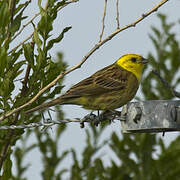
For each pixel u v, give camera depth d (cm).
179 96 943
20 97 1110
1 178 1155
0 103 1109
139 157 1373
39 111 1136
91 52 1007
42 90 1005
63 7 1141
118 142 1370
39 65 1073
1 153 1146
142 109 968
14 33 1109
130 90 1326
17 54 1080
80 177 1317
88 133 1362
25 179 1326
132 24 1020
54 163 1355
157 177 1348
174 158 1362
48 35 1073
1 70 1066
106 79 1285
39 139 1352
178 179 1358
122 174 1352
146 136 1371
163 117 948
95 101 1253
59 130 1360
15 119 1120
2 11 1065
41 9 1081
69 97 1196
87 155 1352
